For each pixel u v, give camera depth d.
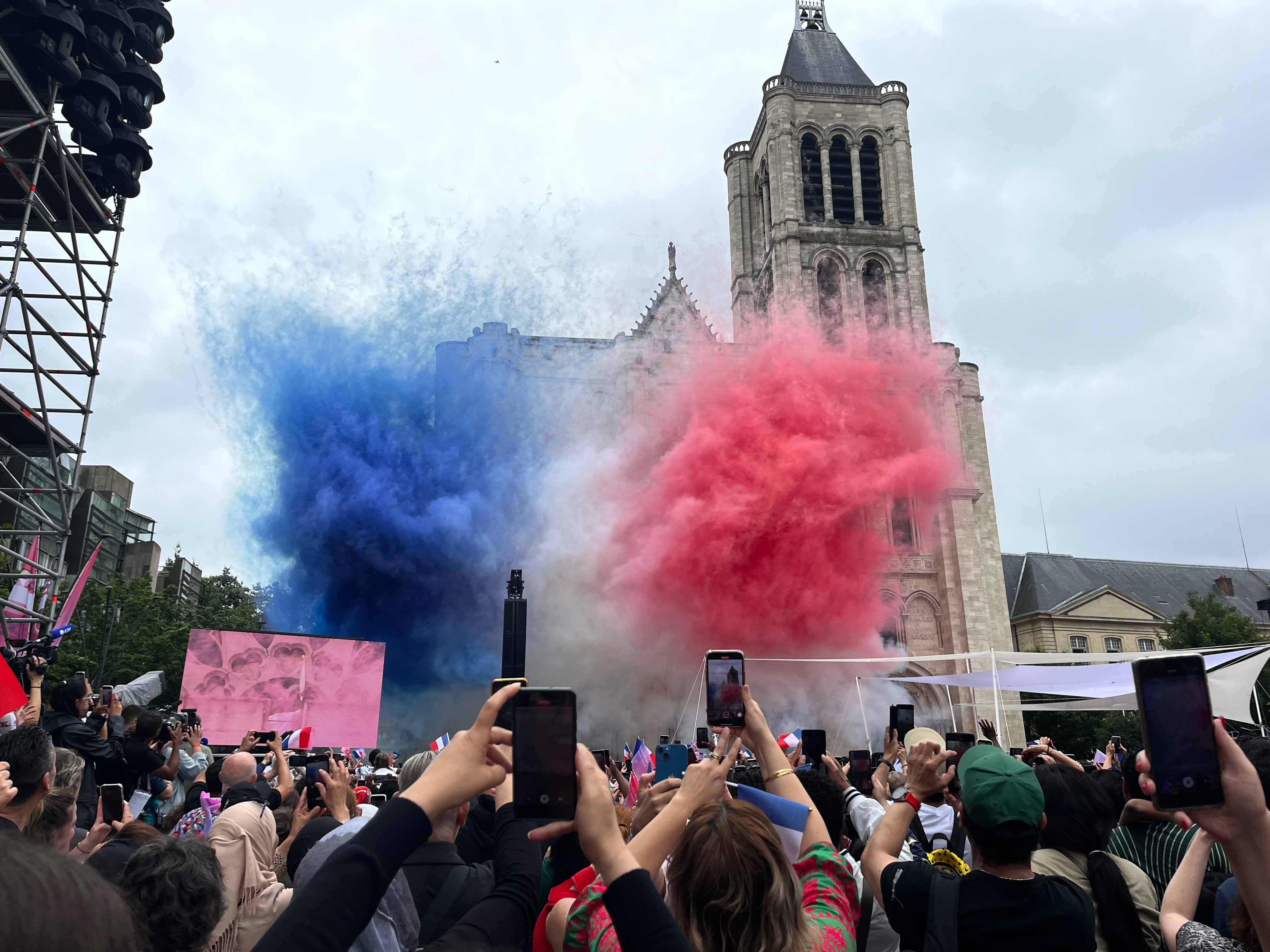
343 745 20.81
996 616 57.78
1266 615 88.19
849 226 63.41
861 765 7.75
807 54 69.44
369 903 2.28
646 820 4.00
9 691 8.16
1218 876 5.29
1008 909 4.01
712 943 3.15
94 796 9.79
